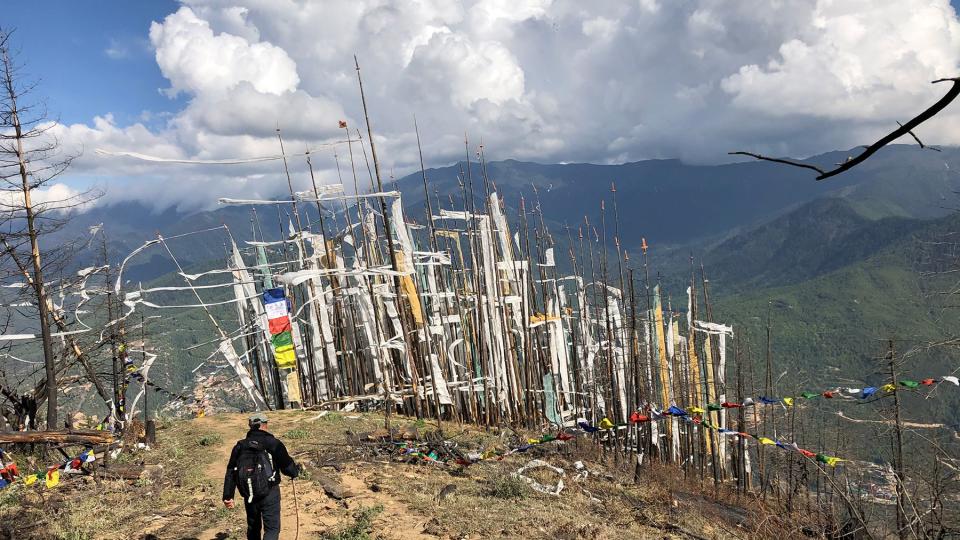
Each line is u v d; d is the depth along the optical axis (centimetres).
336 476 1595
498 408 2848
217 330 2944
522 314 3128
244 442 985
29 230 1694
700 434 3180
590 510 1683
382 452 1958
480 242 3078
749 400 1645
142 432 1892
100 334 2008
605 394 3269
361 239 3161
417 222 3238
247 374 2977
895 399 1509
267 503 963
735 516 2323
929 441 1411
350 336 3191
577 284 3591
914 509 1401
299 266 3198
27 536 1088
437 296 3028
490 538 1227
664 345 3612
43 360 1981
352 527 1193
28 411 1928
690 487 2906
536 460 2128
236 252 2962
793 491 2389
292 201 2444
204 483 1485
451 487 1589
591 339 3641
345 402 3048
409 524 1264
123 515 1221
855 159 260
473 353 3228
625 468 2673
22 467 1514
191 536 1121
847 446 1916
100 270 1978
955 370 1330
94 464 1512
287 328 2811
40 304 1761
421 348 3041
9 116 1658
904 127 245
